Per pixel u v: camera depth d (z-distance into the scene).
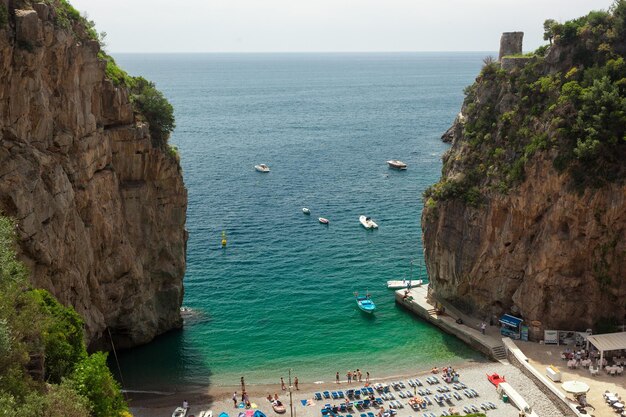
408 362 76.06
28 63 58.84
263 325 87.06
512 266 79.06
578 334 74.62
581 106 74.12
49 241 60.34
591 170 71.88
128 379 72.69
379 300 95.19
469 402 64.81
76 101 66.31
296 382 70.50
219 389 70.56
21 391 37.22
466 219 83.44
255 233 127.69
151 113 81.25
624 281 73.81
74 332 52.25
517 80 83.69
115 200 74.25
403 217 139.62
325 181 174.62
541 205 75.50
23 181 57.59
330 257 113.94
